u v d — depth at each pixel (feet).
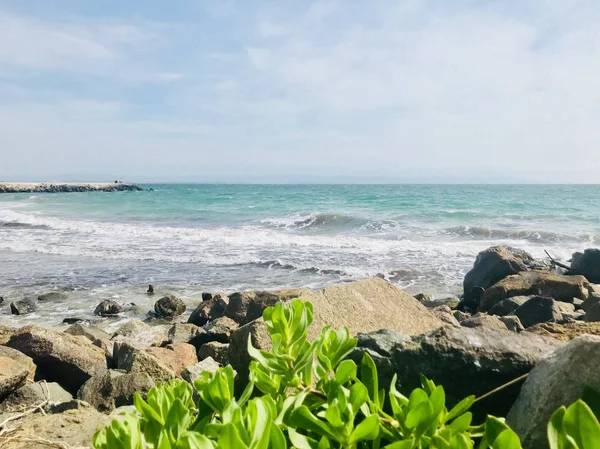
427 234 78.23
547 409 5.05
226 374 3.91
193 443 2.59
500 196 188.44
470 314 38.55
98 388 17.16
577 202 148.46
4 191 282.77
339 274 50.55
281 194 208.95
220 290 45.29
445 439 3.42
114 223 98.22
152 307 40.91
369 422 3.07
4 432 9.63
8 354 20.45
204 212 119.96
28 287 46.93
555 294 39.75
